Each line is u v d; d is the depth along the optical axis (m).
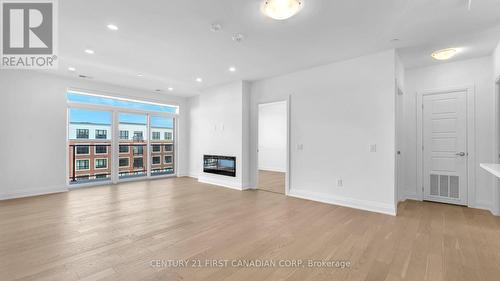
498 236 2.74
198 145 7.19
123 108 6.21
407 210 3.80
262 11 2.57
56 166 4.98
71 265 2.06
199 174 6.60
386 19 2.71
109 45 3.47
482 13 2.55
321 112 4.38
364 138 3.86
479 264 2.12
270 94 5.23
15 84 4.52
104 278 1.88
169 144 7.39
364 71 3.87
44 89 4.85
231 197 4.66
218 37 3.21
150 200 4.36
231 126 5.73
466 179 4.03
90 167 5.89
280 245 2.50
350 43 3.39
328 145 4.27
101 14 2.63
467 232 2.86
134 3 2.41
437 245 2.51
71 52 3.73
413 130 4.52
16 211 3.62
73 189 5.30
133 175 6.62
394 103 3.56
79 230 2.86
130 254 2.28
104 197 4.57
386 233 2.83
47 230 2.85
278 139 8.82
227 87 5.82
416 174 4.49
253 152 5.59
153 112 6.86
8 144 4.44
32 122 4.70
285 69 4.62
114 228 2.94
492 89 3.78
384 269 2.04
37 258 2.18
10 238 2.62
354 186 3.95
